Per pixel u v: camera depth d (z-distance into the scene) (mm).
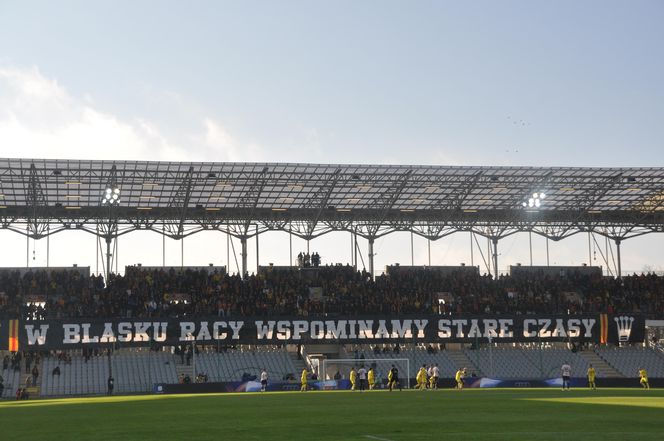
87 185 73500
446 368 81312
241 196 79000
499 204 85875
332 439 24203
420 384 68625
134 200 78812
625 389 67625
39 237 80250
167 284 82875
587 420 31484
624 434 25672
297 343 77938
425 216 88062
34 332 72125
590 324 83562
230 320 76625
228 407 42406
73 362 74562
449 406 41438
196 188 76125
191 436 25844
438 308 83438
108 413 39375
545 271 99250
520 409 38719
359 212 85625
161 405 46250
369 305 82312
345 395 56906
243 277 85188
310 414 35625
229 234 84750
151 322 74938
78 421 33969
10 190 74250
